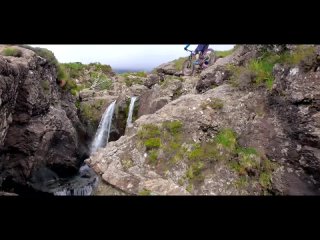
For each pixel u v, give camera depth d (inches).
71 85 673.0
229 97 298.8
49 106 494.3
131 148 277.3
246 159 248.5
